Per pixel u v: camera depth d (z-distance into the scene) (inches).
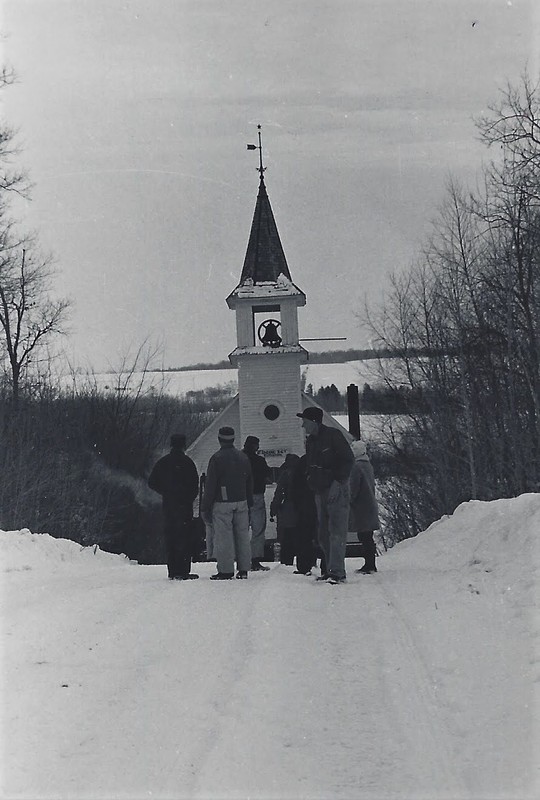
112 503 1606.8
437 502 1604.3
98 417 1847.9
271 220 1945.1
